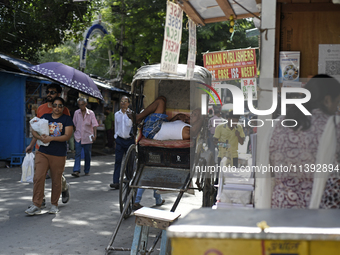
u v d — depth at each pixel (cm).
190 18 452
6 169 1073
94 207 646
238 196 335
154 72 485
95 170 1117
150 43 1928
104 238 484
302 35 361
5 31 1534
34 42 1664
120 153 809
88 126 984
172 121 529
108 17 2055
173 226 208
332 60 357
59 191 599
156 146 496
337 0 319
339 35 356
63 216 582
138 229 374
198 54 1800
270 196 288
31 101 1270
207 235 196
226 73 738
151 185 476
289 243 193
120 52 2069
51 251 430
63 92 1478
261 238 194
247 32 817
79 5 1641
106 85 1805
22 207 631
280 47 364
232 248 196
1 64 1195
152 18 1934
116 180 817
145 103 561
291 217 225
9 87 1198
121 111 807
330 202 272
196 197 752
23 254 418
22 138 1213
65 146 596
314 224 210
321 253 192
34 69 620
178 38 380
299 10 360
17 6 1547
